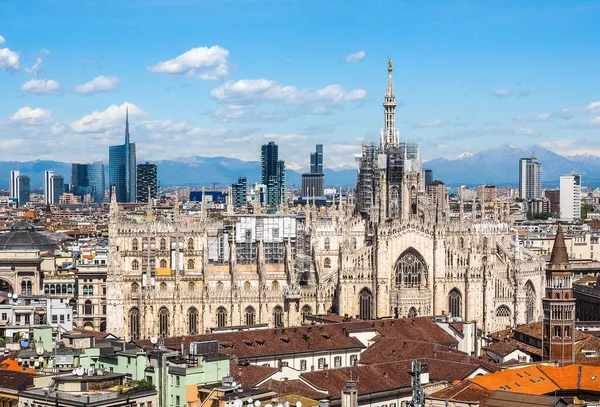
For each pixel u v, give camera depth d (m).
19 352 164.12
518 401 141.50
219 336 189.38
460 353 191.00
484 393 146.75
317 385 155.38
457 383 158.62
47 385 138.12
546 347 198.00
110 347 165.75
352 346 197.00
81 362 153.38
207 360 142.12
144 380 140.12
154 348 158.00
